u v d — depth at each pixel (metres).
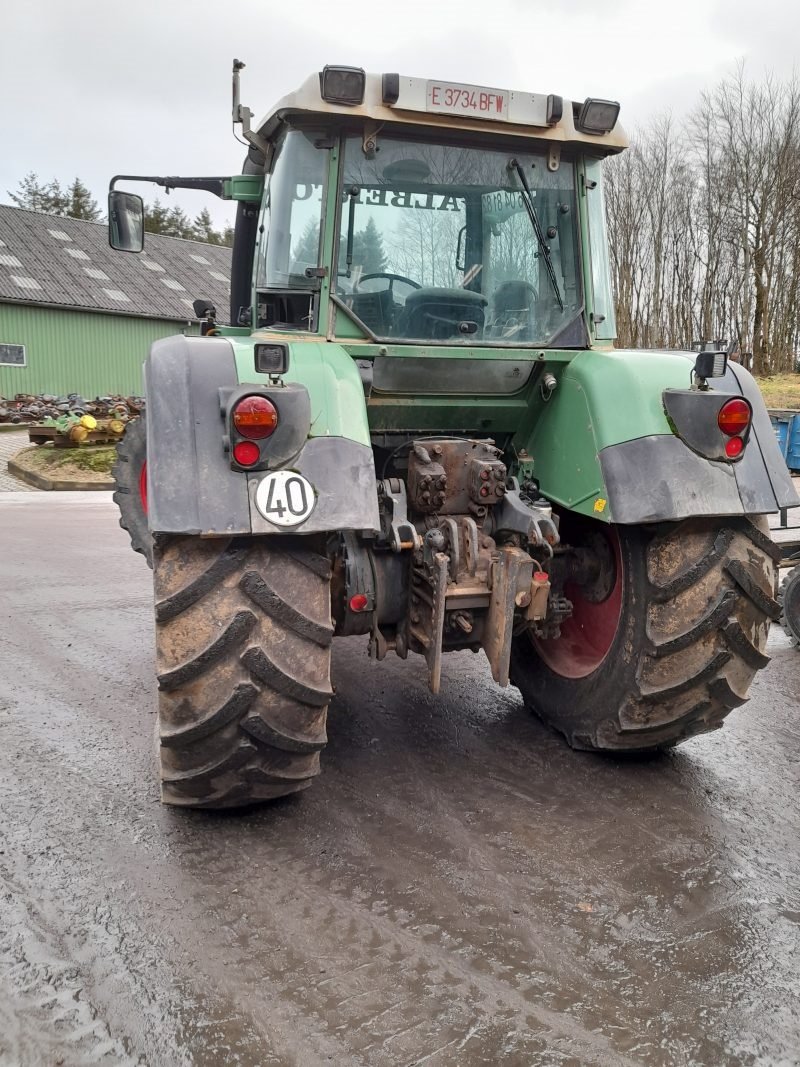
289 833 2.81
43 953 2.19
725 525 2.88
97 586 6.43
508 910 2.40
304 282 3.10
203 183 4.49
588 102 3.14
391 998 2.05
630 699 3.03
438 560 2.79
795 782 3.25
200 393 2.48
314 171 3.05
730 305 33.91
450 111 2.99
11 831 2.79
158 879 2.53
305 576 2.53
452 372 3.13
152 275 29.67
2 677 4.38
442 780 3.22
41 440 15.37
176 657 2.45
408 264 3.14
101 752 3.45
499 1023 1.97
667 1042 1.93
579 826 2.88
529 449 3.43
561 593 3.46
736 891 2.51
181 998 2.03
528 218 3.28
